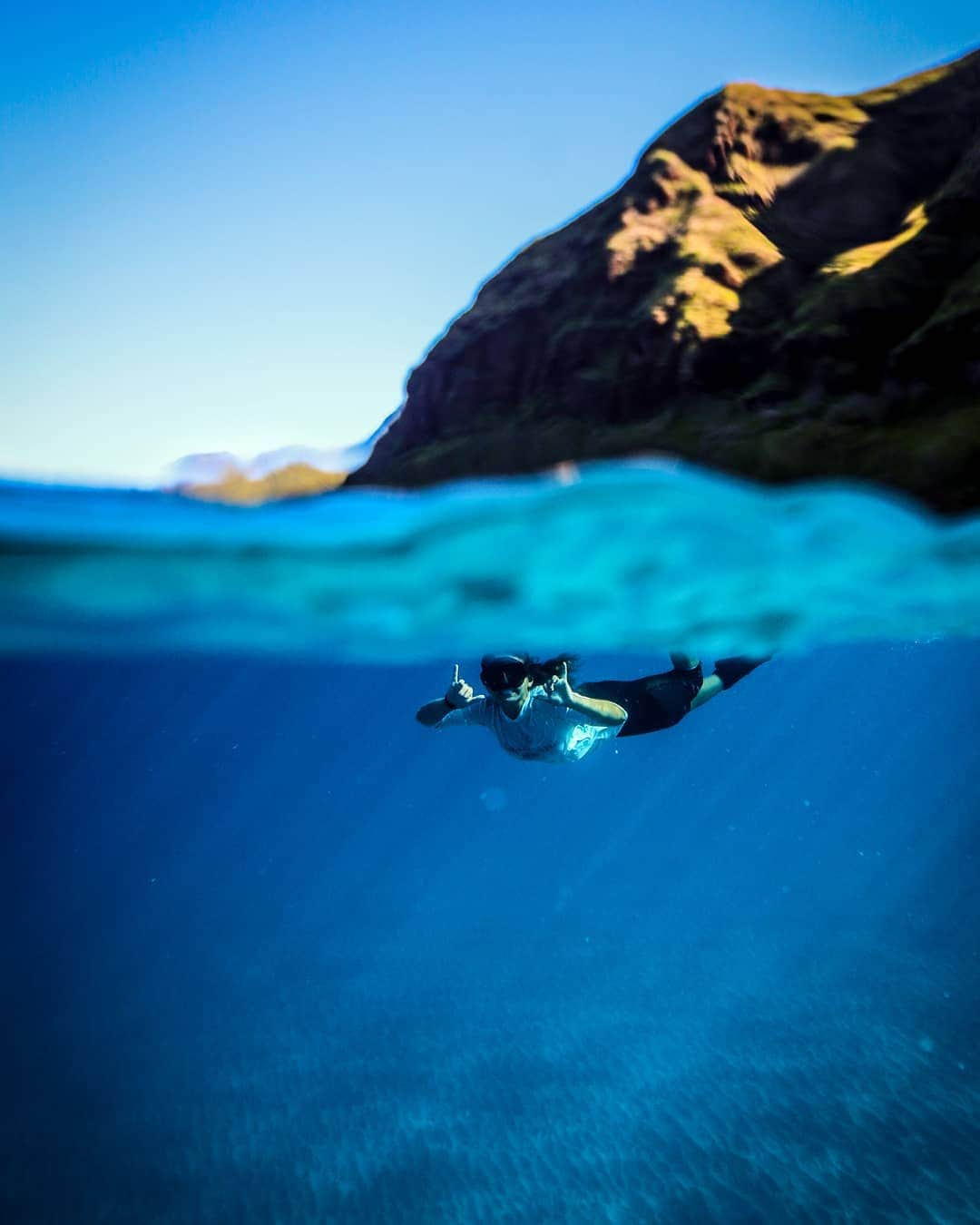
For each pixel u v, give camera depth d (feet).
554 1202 31.96
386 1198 33.14
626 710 17.53
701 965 62.08
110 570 12.39
